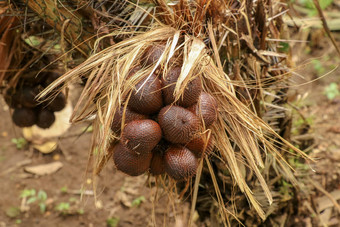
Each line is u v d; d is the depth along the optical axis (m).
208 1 1.15
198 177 1.21
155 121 1.08
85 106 1.12
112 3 1.24
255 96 1.30
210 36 1.17
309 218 1.56
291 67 1.41
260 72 1.32
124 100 1.08
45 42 1.32
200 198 1.41
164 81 1.07
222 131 1.17
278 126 1.41
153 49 1.10
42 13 1.23
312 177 1.67
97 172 1.17
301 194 1.55
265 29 1.28
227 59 1.26
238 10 1.24
